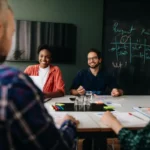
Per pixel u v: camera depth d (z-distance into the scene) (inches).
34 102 21.9
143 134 40.9
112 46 131.4
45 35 124.5
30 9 124.4
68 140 28.5
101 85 106.0
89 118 56.7
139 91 135.6
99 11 129.3
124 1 130.2
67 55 128.3
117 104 78.0
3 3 24.7
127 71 133.6
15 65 125.6
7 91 20.5
